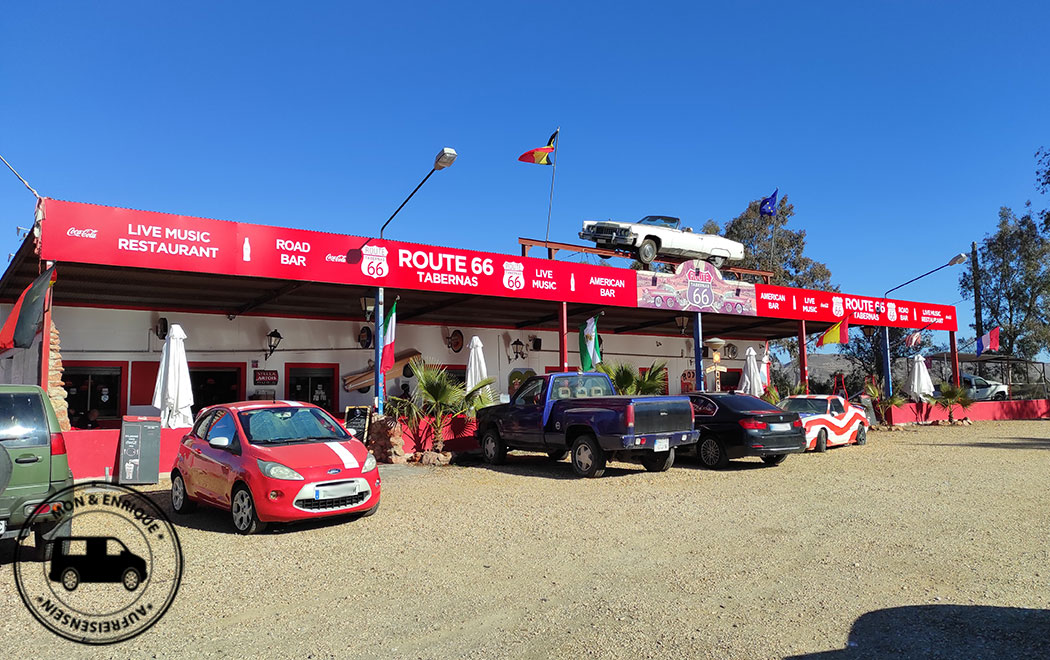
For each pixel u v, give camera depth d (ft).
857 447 57.62
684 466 45.73
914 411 83.97
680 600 17.92
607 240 69.92
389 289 53.47
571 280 57.26
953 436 68.33
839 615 16.67
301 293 56.13
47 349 36.73
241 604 17.76
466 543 24.12
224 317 62.69
